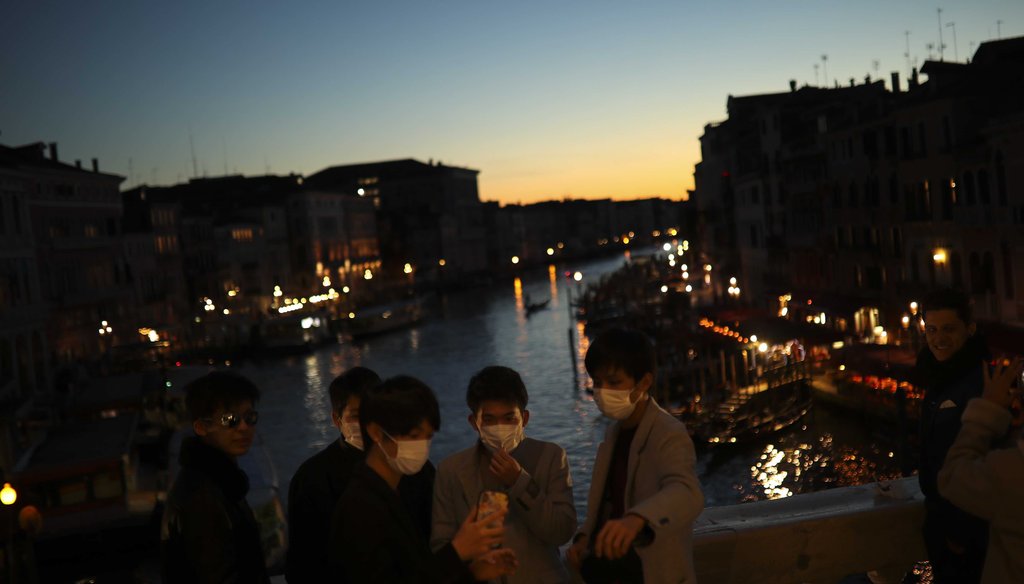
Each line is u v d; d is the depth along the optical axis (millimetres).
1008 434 3996
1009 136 34125
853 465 31891
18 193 47281
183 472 4277
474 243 177500
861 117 49688
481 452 4234
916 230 43156
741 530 4727
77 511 28703
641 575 3859
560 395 52500
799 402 38500
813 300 54875
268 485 28609
